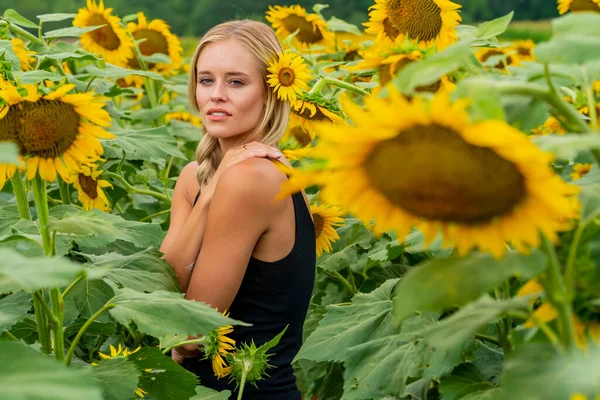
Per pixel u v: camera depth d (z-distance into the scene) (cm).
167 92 678
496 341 220
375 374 229
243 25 339
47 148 227
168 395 229
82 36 518
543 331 149
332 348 257
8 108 221
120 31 519
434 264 140
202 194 339
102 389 203
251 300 322
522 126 152
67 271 133
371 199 139
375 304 273
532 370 131
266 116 340
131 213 487
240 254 315
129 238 258
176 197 374
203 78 338
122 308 206
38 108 223
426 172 129
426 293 136
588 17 143
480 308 151
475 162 127
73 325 279
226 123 334
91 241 259
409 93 144
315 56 471
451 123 123
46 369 125
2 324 235
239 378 268
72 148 229
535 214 131
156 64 586
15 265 134
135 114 529
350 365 239
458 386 212
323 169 137
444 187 130
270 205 316
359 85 353
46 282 131
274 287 322
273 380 320
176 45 591
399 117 125
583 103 227
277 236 320
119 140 364
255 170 316
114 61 527
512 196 130
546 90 140
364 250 397
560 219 132
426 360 221
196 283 317
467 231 136
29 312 339
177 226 367
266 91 341
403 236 140
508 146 120
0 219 304
